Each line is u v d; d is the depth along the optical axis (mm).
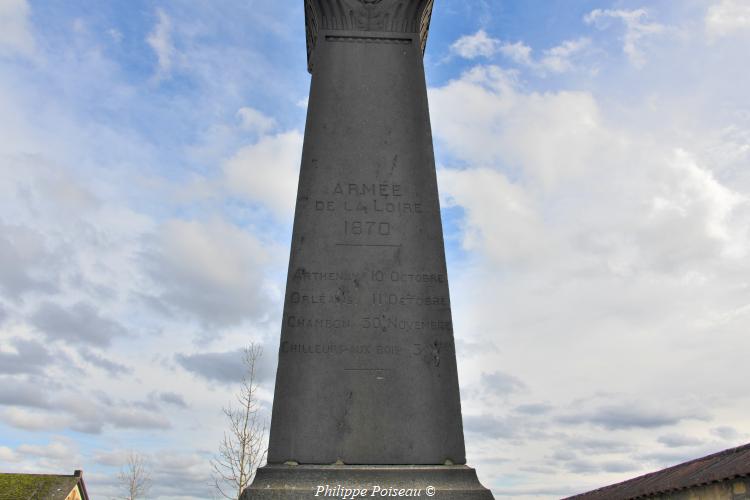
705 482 12266
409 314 7324
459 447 6828
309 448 6699
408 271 7516
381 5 8875
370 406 6895
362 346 7145
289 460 6652
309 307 7277
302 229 7645
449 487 6344
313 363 7035
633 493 15570
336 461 6664
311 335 7152
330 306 7293
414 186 7949
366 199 7836
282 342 7117
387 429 6820
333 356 7082
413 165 8055
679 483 13312
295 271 7438
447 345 7227
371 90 8445
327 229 7652
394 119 8289
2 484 38281
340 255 7535
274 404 6875
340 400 6898
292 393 6906
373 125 8242
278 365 7039
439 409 6945
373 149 8109
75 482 39656
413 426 6855
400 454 6742
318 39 8703
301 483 6277
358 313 7281
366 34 8734
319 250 7547
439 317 7340
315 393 6914
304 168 7973
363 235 7652
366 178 7953
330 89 8430
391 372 7059
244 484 20672
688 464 15227
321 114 8281
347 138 8148
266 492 6160
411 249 7621
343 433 6777
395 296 7395
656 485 14711
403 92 8461
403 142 8172
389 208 7812
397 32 8789
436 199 7910
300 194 7836
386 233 7684
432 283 7480
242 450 21141
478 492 6305
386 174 7988
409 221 7770
